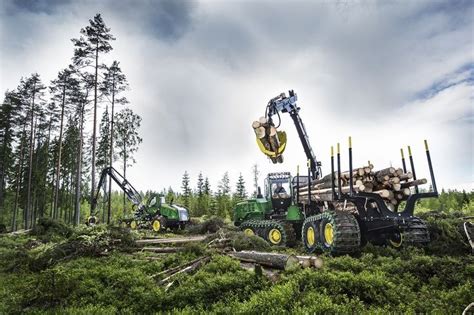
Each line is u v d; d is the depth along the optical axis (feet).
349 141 27.43
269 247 33.42
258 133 41.39
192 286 18.92
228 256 26.84
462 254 25.31
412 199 27.25
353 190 27.43
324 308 14.42
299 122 42.91
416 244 26.14
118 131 112.47
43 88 116.57
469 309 14.39
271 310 14.80
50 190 137.08
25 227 107.34
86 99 94.17
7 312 17.60
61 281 19.79
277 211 44.57
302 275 18.66
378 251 26.66
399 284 18.22
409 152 28.60
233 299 17.42
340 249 26.40
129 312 16.61
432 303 15.55
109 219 88.22
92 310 16.65
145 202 77.71
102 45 82.89
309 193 34.91
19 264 29.48
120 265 26.89
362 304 15.15
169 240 37.91
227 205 170.19
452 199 147.74
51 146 131.34
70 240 32.81
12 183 133.28
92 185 78.02
